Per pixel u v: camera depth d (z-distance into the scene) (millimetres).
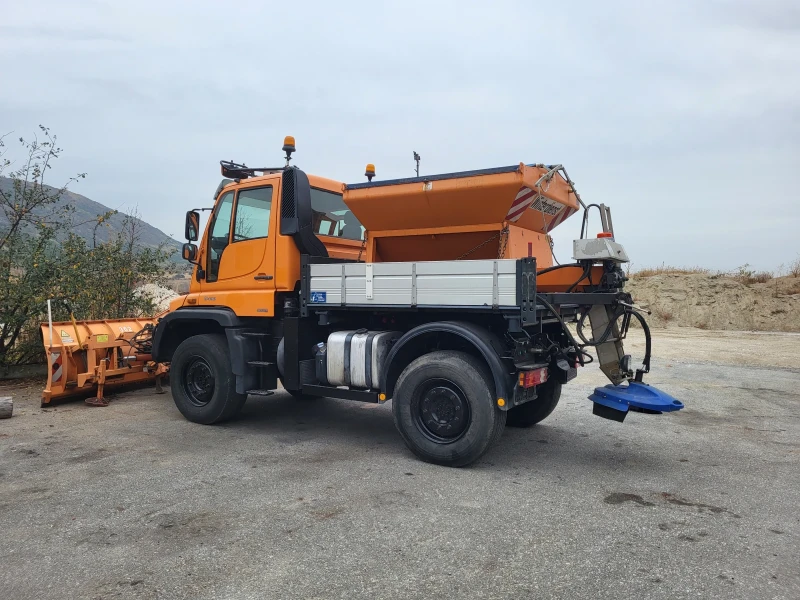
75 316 9375
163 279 10641
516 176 4941
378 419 6801
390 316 5656
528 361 4922
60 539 3469
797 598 2799
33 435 5949
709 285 20938
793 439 5902
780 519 3797
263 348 6285
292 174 5875
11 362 9164
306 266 5793
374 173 7203
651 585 2912
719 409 7367
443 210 5414
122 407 7348
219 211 6668
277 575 3014
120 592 2855
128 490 4305
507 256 5281
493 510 3922
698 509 3969
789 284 20266
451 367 4781
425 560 3180
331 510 3912
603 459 5180
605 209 5809
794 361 11609
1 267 8734
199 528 3615
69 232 9500
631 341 15164
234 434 6039
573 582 2939
